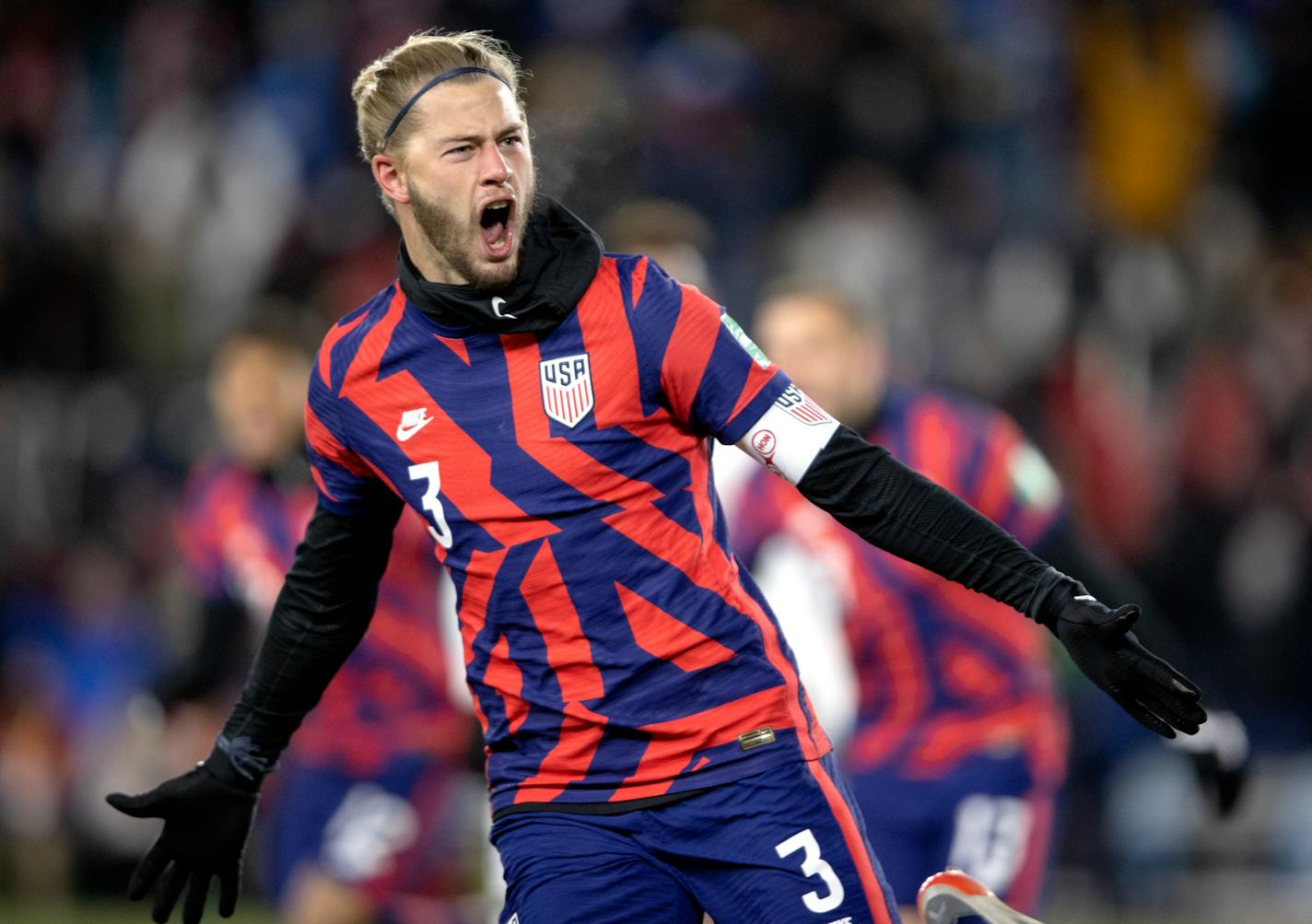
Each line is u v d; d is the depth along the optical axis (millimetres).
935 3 47312
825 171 44781
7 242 44812
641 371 11602
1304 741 37688
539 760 12062
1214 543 38938
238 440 23172
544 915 11828
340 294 41719
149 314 43250
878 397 18906
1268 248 46688
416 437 11914
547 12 47000
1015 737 18719
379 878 22594
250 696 13430
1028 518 18219
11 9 47812
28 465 40438
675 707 11828
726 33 46281
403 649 22328
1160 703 11039
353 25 46500
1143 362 41375
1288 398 41688
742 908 11859
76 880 34719
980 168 45250
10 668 36781
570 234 11805
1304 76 49062
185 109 45000
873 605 18750
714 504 12188
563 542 11672
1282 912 34031
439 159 11531
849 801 12281
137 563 38219
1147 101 47406
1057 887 34188
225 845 13633
